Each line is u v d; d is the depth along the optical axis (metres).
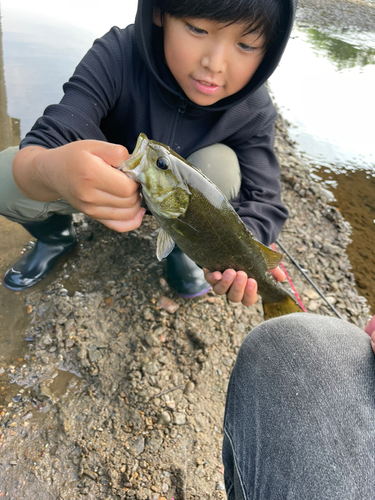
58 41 1.22
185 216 0.37
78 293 0.58
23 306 0.56
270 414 0.26
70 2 1.63
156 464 0.43
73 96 0.47
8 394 0.47
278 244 0.72
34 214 0.52
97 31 1.34
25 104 0.89
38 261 0.58
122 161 0.33
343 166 1.00
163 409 0.47
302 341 0.28
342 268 0.72
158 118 0.54
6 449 0.42
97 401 0.47
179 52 0.42
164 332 0.55
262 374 0.28
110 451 0.43
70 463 0.42
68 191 0.33
